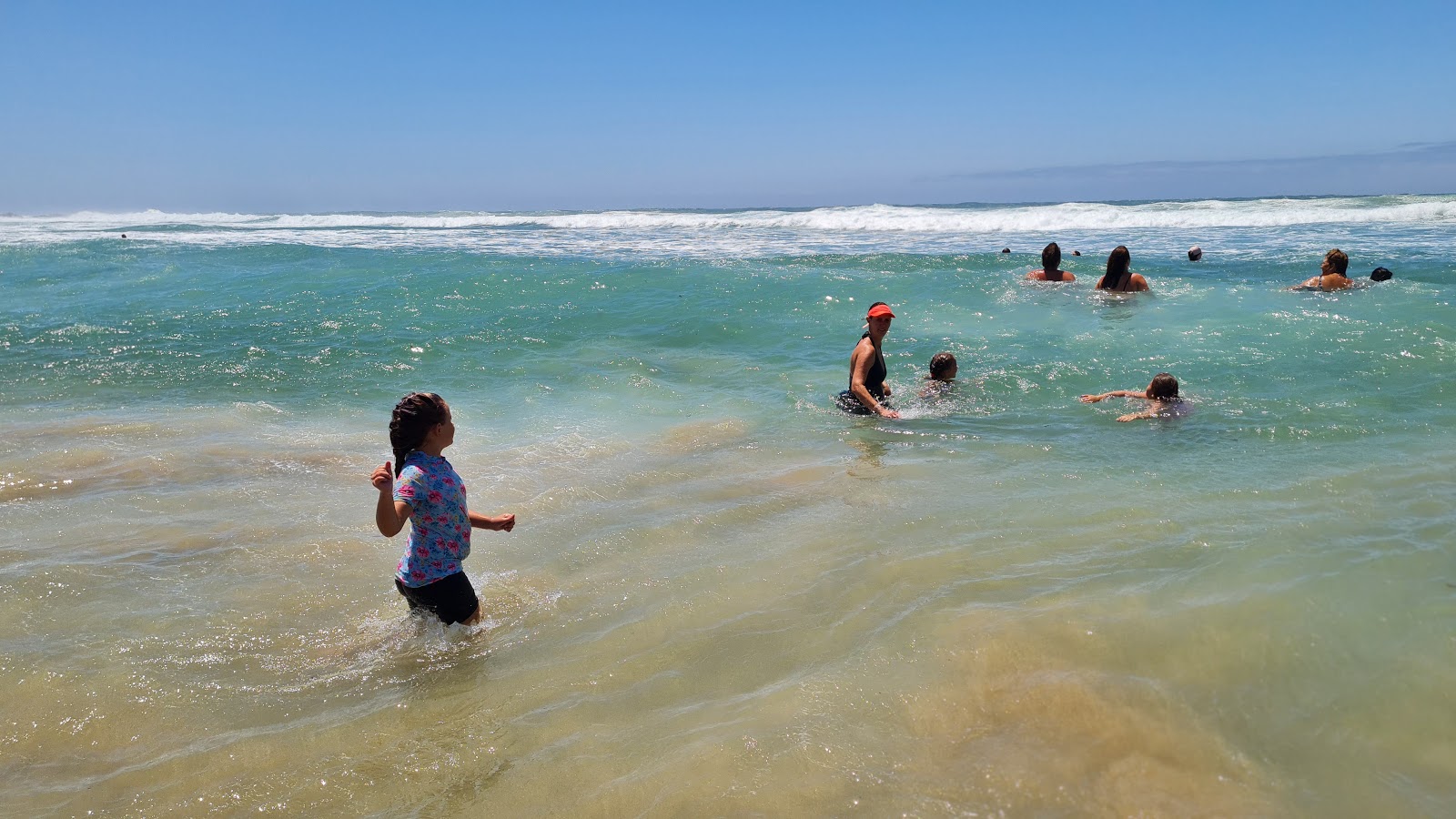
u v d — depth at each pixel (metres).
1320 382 8.27
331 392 9.21
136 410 8.56
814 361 10.40
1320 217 26.11
